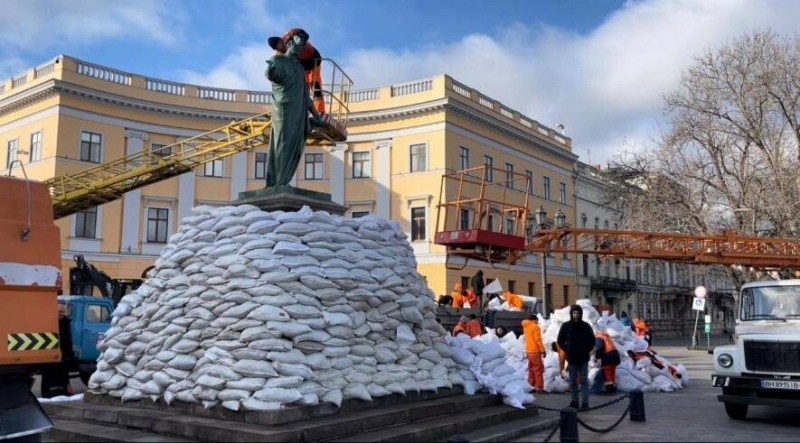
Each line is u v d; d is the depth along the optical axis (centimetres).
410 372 855
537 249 1638
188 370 780
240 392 707
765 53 2552
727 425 958
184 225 898
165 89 3569
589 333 1089
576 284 4772
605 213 5212
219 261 806
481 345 1013
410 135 3656
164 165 2269
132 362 858
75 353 1423
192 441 691
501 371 996
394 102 3681
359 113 3716
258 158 3716
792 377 934
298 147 966
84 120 3322
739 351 981
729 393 988
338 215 986
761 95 2500
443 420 818
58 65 3256
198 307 799
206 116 3622
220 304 780
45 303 696
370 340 830
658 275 5944
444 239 1656
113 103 3400
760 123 2505
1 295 662
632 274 5606
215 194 3631
